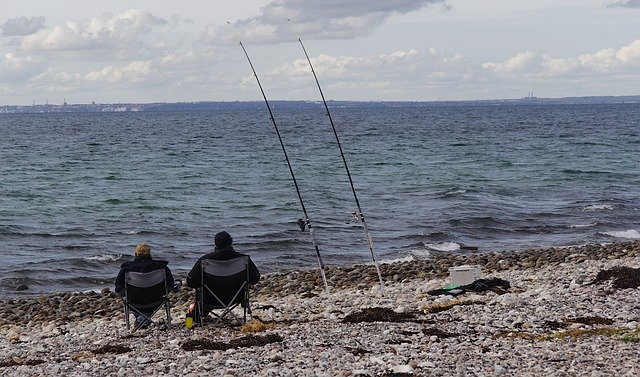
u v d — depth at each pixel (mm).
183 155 73375
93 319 17375
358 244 29000
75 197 42656
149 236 31016
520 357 10438
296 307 16141
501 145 83312
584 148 77125
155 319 16016
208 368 10555
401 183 48250
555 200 40438
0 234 31141
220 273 13922
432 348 11180
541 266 22703
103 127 156125
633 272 16594
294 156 71125
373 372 9898
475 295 16125
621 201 39375
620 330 11867
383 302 16078
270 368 10344
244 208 38344
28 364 11789
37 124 181000
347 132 118875
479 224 33281
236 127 150000
